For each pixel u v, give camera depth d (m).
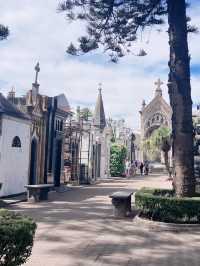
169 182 36.75
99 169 41.34
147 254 8.88
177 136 13.88
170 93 15.81
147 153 67.88
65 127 30.05
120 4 16.08
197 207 12.25
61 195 22.36
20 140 21.95
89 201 19.20
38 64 24.28
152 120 73.06
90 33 17.22
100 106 48.78
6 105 21.14
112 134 54.47
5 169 20.27
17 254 5.43
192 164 13.75
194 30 15.45
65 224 12.34
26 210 15.61
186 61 14.14
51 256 8.45
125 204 14.06
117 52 17.92
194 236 11.05
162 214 12.36
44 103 25.22
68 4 16.33
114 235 10.91
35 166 24.31
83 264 7.89
